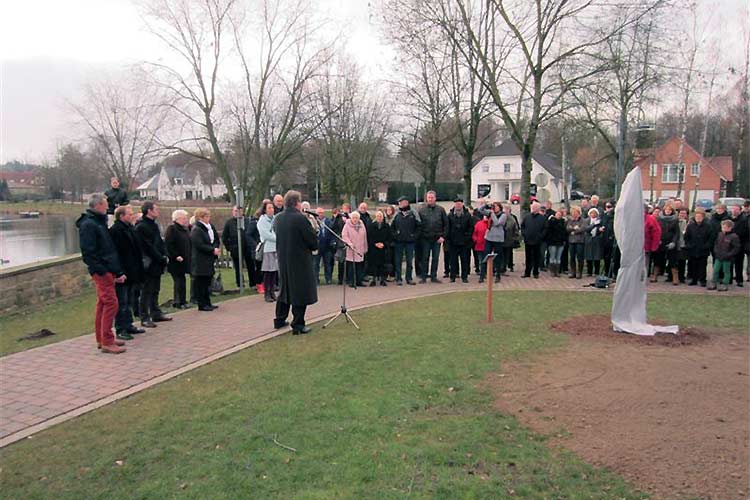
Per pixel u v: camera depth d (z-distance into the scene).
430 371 5.69
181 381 5.54
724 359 6.06
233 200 27.23
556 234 13.03
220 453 3.89
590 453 3.83
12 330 8.52
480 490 3.35
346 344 6.88
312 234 7.46
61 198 54.78
